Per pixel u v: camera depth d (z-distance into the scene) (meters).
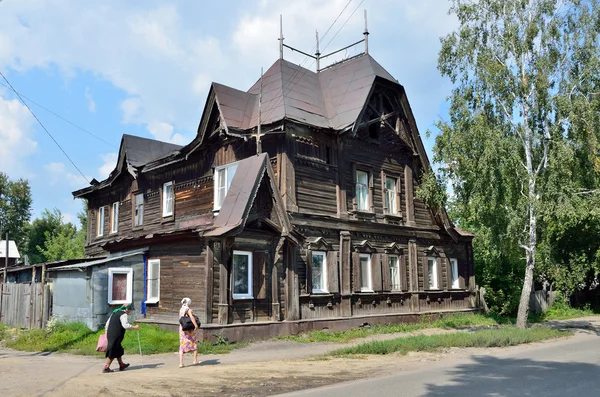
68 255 42.72
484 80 21.72
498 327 22.95
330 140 21.41
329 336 18.78
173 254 18.80
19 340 17.86
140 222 26.42
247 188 17.53
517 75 21.73
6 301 23.12
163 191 24.73
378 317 22.17
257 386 9.98
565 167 19.80
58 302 20.16
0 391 9.28
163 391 9.42
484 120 20.98
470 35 22.44
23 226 65.75
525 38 21.31
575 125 19.69
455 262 28.12
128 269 19.64
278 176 19.44
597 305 35.16
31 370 11.78
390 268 23.88
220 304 16.73
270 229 18.50
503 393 8.80
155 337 16.34
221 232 16.47
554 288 37.03
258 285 18.17
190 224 22.34
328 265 20.66
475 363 12.65
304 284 19.61
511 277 32.22
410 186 25.28
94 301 18.44
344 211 21.36
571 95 20.66
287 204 19.06
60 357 14.55
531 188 20.67
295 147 19.84
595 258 31.14
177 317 18.02
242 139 20.45
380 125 23.94
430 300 25.64
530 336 17.53
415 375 10.95
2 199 65.31
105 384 9.95
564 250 32.31
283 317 18.62
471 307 28.36
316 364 12.84
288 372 11.59
